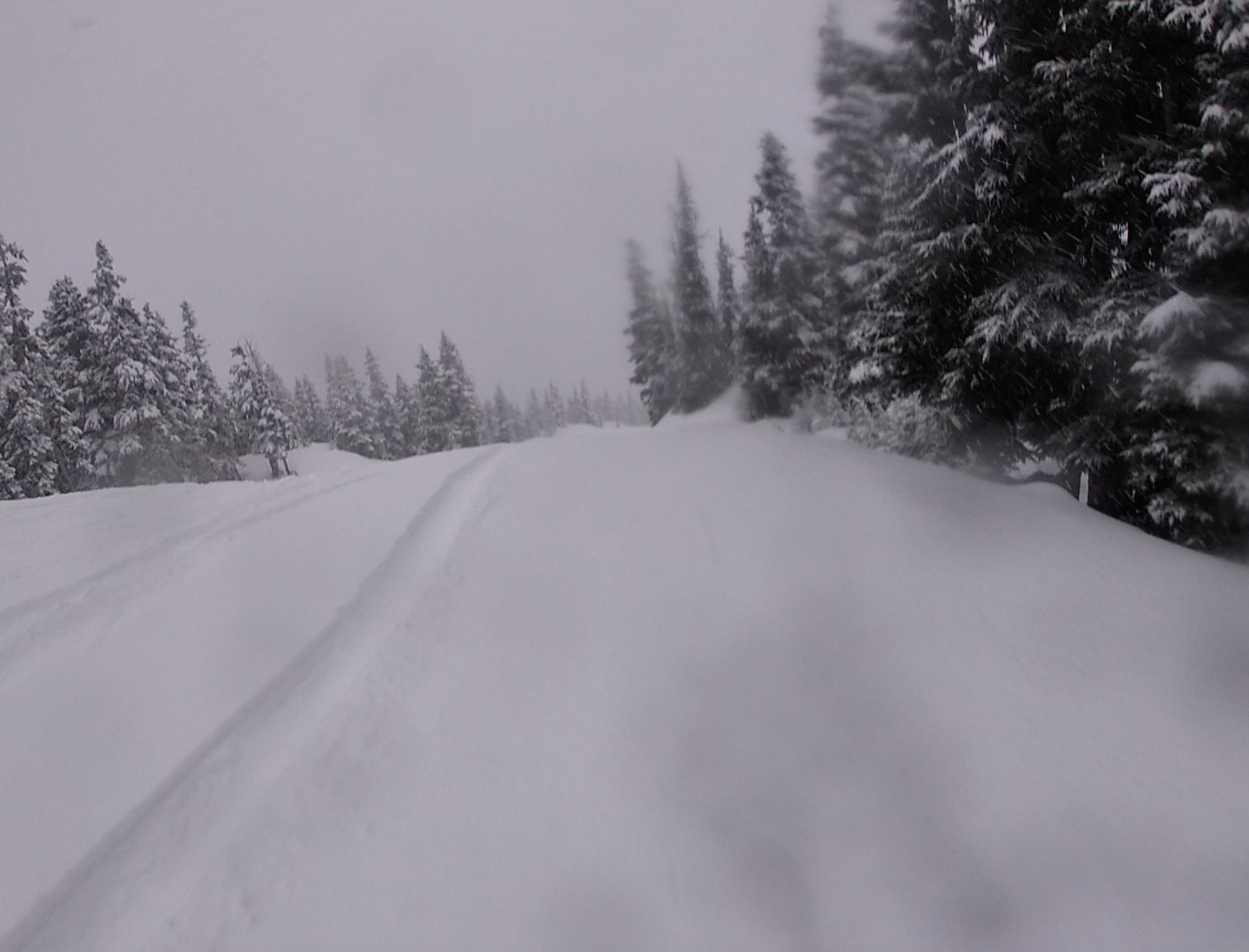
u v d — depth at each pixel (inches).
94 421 1352.1
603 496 331.3
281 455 1958.7
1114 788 161.8
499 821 150.3
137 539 354.6
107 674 213.6
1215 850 146.9
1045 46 409.1
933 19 476.4
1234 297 357.4
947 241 429.1
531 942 125.0
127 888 135.7
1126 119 395.9
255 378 1953.7
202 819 151.9
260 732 181.3
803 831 151.7
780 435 423.2
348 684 197.6
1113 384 396.8
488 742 173.0
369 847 142.2
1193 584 243.3
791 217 1095.0
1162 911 135.3
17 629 247.3
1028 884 141.0
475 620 228.2
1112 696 189.5
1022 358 431.2
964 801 158.9
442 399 2139.5
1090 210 392.2
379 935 124.6
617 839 147.8
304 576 279.0
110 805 160.9
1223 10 316.5
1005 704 186.1
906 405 616.4
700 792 160.4
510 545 284.4
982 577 242.2
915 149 506.6
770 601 229.8
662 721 181.0
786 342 1113.4
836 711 184.2
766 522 281.9
